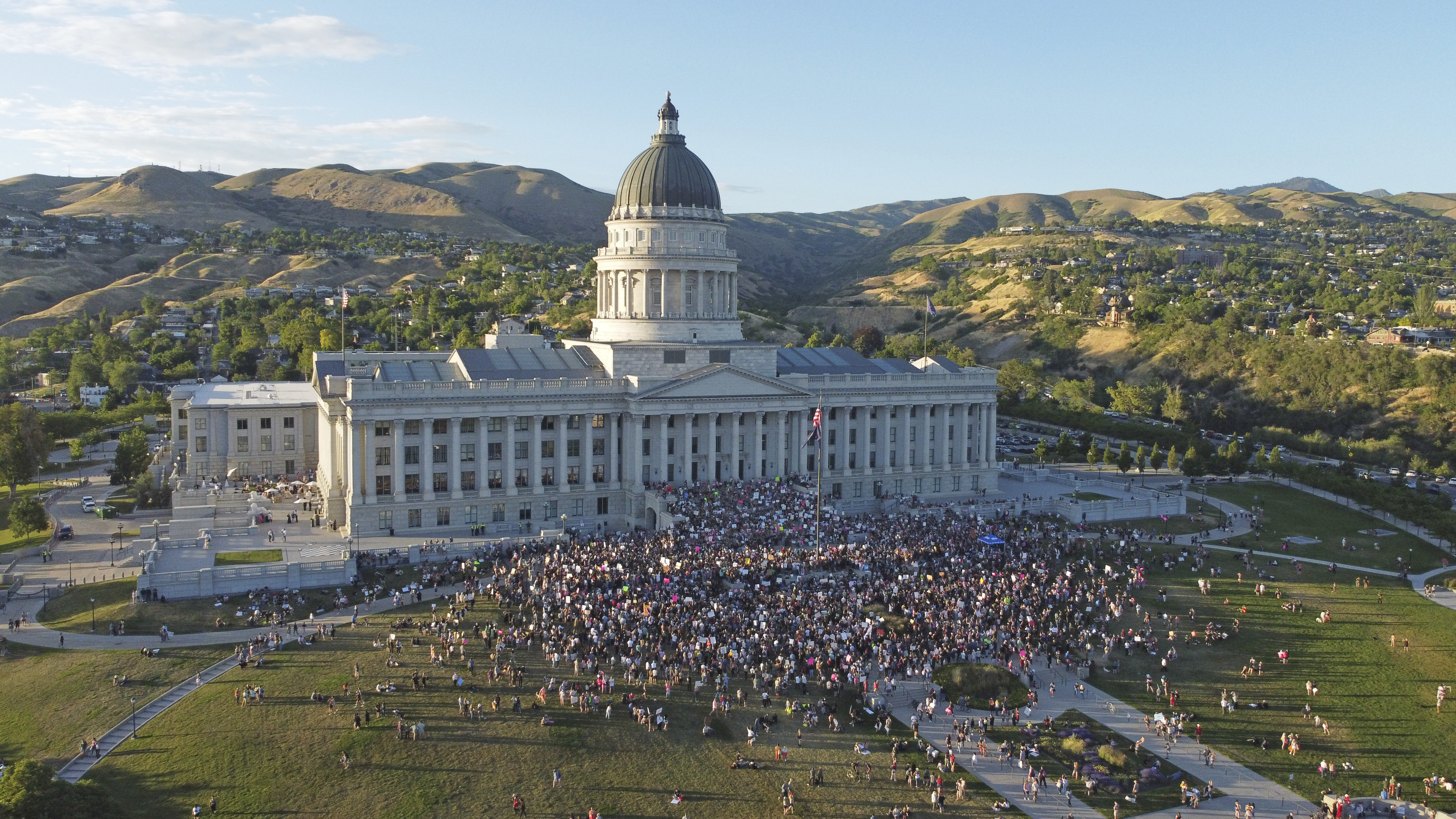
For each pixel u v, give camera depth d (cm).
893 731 9081
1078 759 8819
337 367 18450
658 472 16138
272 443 18550
